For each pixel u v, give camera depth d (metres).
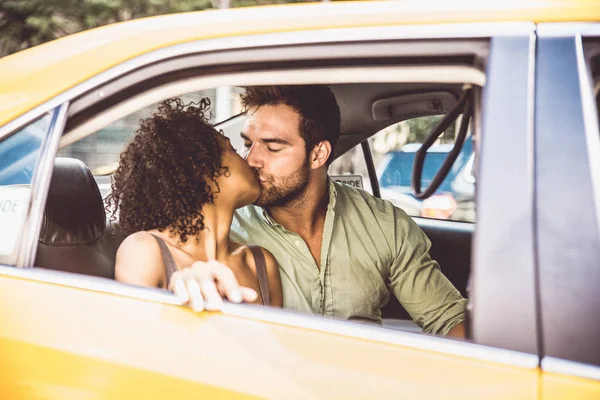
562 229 1.08
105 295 1.29
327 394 1.13
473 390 1.06
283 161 1.87
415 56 1.22
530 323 1.06
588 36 1.16
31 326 1.29
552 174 1.10
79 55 1.35
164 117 1.63
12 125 1.34
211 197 1.67
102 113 1.34
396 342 1.14
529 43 1.17
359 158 2.82
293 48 1.27
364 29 1.24
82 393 1.24
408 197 2.83
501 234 1.10
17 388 1.28
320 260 2.03
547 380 1.04
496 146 1.14
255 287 1.83
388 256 2.13
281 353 1.17
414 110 2.48
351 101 2.46
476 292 1.10
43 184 1.33
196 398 1.18
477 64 1.20
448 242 2.71
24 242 1.34
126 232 1.69
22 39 8.99
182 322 1.24
